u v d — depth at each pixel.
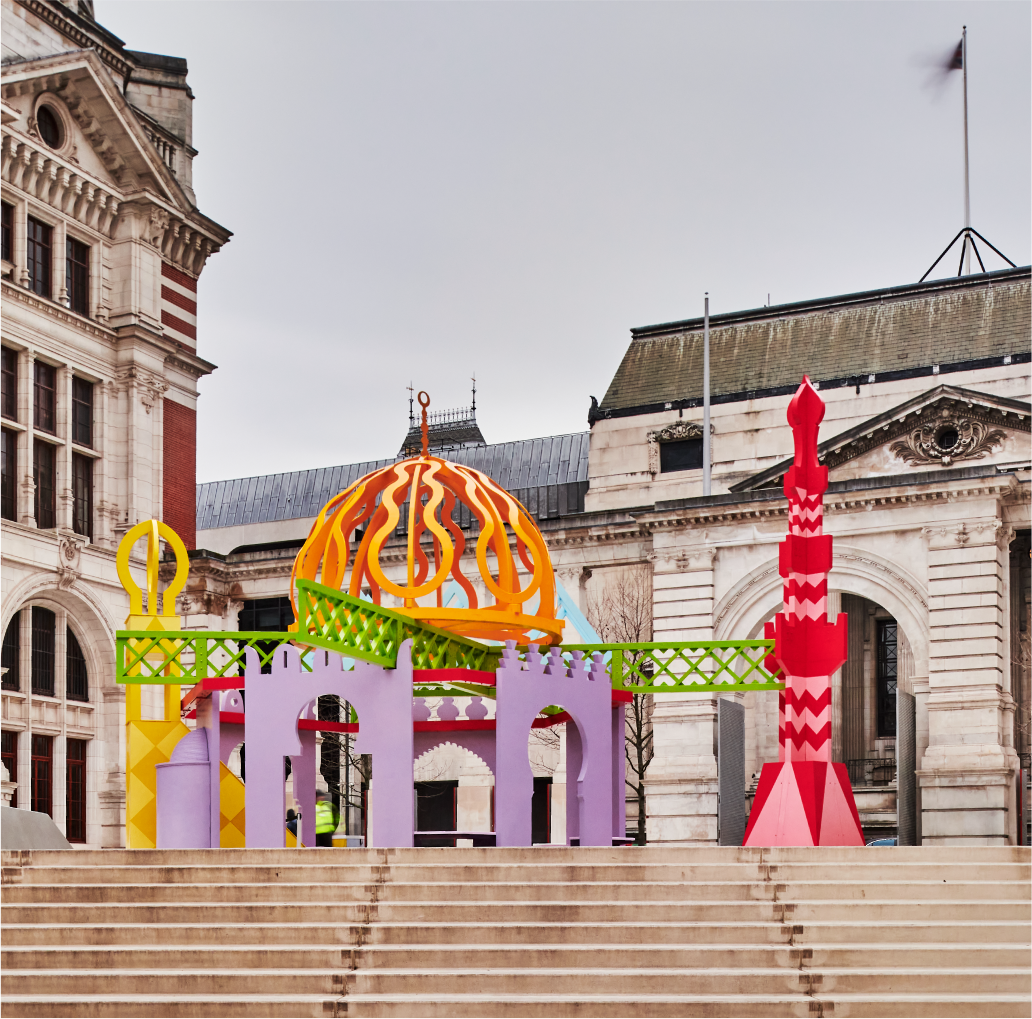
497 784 22.09
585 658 24.05
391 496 23.22
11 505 46.78
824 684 22.38
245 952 15.40
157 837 22.48
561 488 63.22
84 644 49.25
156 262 52.56
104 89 49.41
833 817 21.64
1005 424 48.31
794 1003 14.12
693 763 47.59
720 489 56.91
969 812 44.16
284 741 21.55
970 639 45.19
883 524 46.81
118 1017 14.55
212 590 56.78
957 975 14.45
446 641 24.11
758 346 58.97
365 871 17.23
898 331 56.94
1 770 43.59
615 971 14.76
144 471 51.34
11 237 47.16
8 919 16.59
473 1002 14.31
